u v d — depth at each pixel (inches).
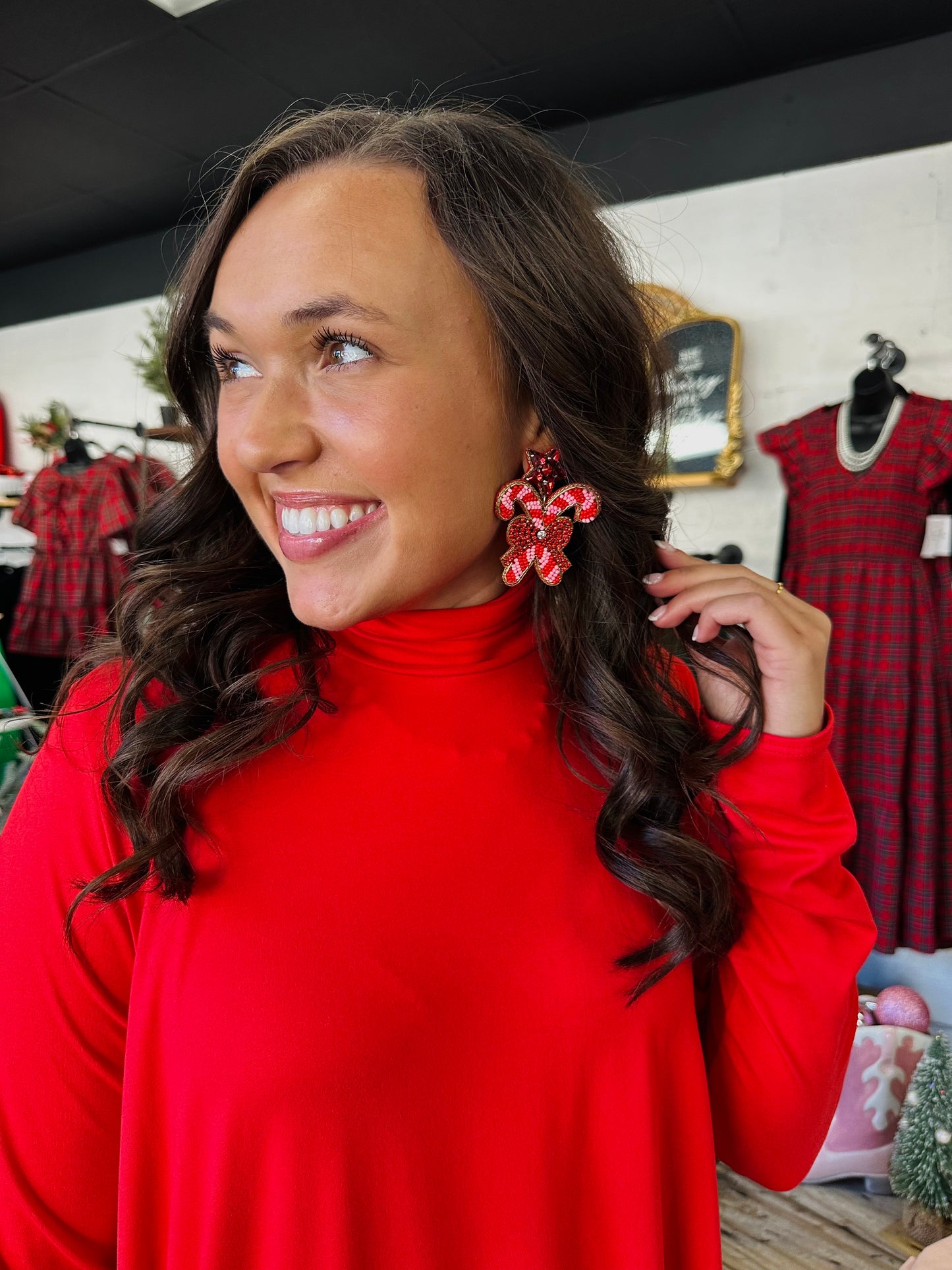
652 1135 24.6
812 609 27.2
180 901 22.1
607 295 26.1
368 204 21.2
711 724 28.0
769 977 27.2
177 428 29.8
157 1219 22.6
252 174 22.7
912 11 84.7
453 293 22.1
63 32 86.8
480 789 24.8
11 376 161.0
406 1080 21.8
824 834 26.3
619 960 24.2
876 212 94.0
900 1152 73.6
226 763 22.7
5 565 127.4
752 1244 72.6
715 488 103.5
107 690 25.6
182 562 27.8
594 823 26.0
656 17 85.1
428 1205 22.2
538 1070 23.2
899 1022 80.7
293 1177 21.2
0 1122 21.6
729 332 97.6
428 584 23.1
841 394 96.8
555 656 27.9
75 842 22.5
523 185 24.2
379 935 22.4
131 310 146.2
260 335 21.1
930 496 85.9
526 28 86.4
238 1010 21.4
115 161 115.2
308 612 22.5
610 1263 24.7
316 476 21.7
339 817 23.7
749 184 99.6
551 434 25.8
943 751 86.5
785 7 83.6
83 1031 22.4
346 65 93.0
